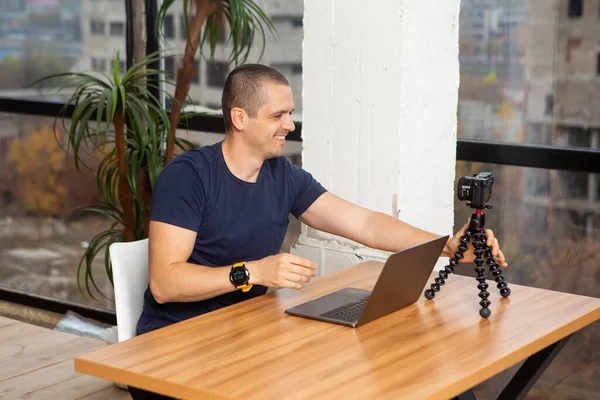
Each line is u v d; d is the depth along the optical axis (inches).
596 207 136.1
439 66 134.3
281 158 114.3
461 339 87.4
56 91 184.1
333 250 140.2
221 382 74.9
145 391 83.0
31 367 148.3
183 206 102.7
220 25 153.3
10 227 194.2
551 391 143.1
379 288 90.6
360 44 132.3
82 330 178.5
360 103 133.6
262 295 103.3
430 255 97.0
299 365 79.4
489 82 142.9
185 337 87.1
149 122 143.2
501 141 143.3
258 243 109.4
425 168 135.3
